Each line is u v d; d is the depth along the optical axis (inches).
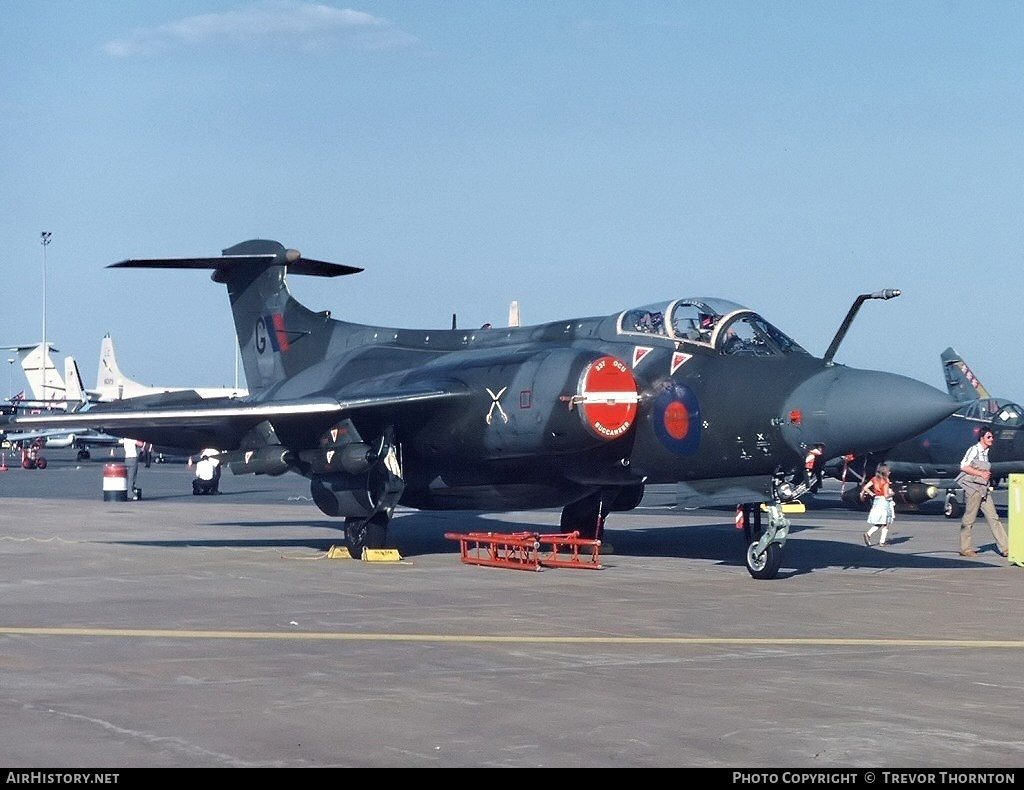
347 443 770.2
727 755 295.7
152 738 309.6
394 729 319.9
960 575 685.9
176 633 474.3
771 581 655.1
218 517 1168.8
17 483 1967.3
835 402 641.6
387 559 766.5
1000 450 1266.0
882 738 311.4
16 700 352.5
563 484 778.8
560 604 559.8
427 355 869.8
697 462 697.0
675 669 401.4
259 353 1014.4
